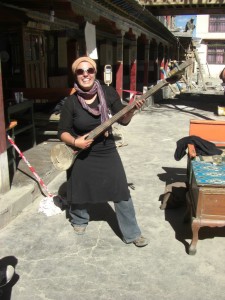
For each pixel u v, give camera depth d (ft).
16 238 12.87
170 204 15.17
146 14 38.75
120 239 12.84
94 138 11.03
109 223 14.01
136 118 39.34
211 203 11.34
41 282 10.54
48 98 25.23
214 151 14.35
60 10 21.59
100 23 32.68
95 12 26.13
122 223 12.21
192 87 75.05
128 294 10.03
